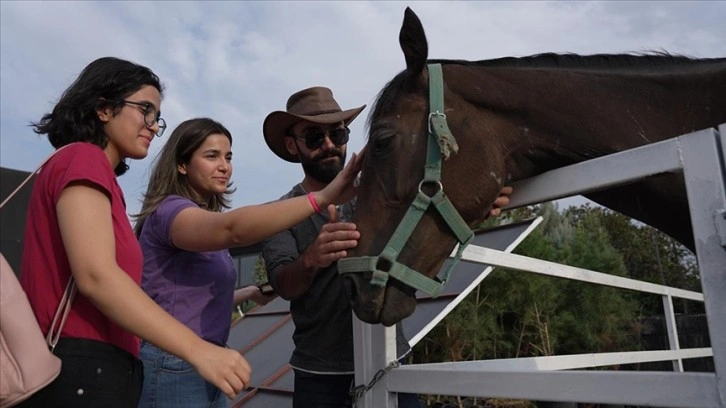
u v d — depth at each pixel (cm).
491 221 580
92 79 121
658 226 142
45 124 127
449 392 128
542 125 136
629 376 96
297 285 158
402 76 138
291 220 131
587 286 559
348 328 168
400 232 123
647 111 140
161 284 150
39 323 106
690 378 88
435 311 220
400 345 173
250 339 334
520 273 501
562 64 149
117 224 112
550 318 534
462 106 133
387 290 124
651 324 586
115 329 112
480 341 485
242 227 130
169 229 146
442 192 124
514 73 140
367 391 151
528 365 182
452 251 134
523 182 133
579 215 1075
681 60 152
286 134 197
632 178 104
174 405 145
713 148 89
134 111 123
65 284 107
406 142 129
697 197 91
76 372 104
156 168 167
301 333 177
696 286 884
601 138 135
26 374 91
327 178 190
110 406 106
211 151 168
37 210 110
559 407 214
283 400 235
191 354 97
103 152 114
